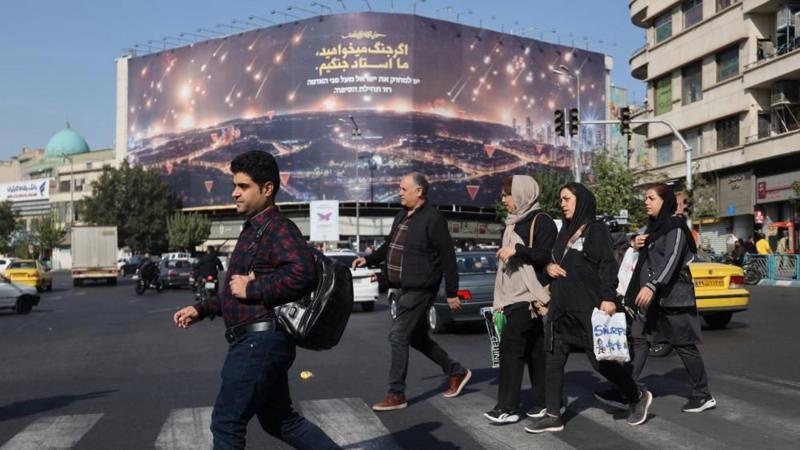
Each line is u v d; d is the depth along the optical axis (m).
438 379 8.24
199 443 5.62
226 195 71.25
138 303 25.98
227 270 3.80
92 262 44.97
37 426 6.30
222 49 71.69
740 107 32.41
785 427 5.74
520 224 5.90
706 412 6.30
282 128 67.62
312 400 7.12
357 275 18.92
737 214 33.28
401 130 65.44
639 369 7.08
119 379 8.88
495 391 7.50
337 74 66.00
